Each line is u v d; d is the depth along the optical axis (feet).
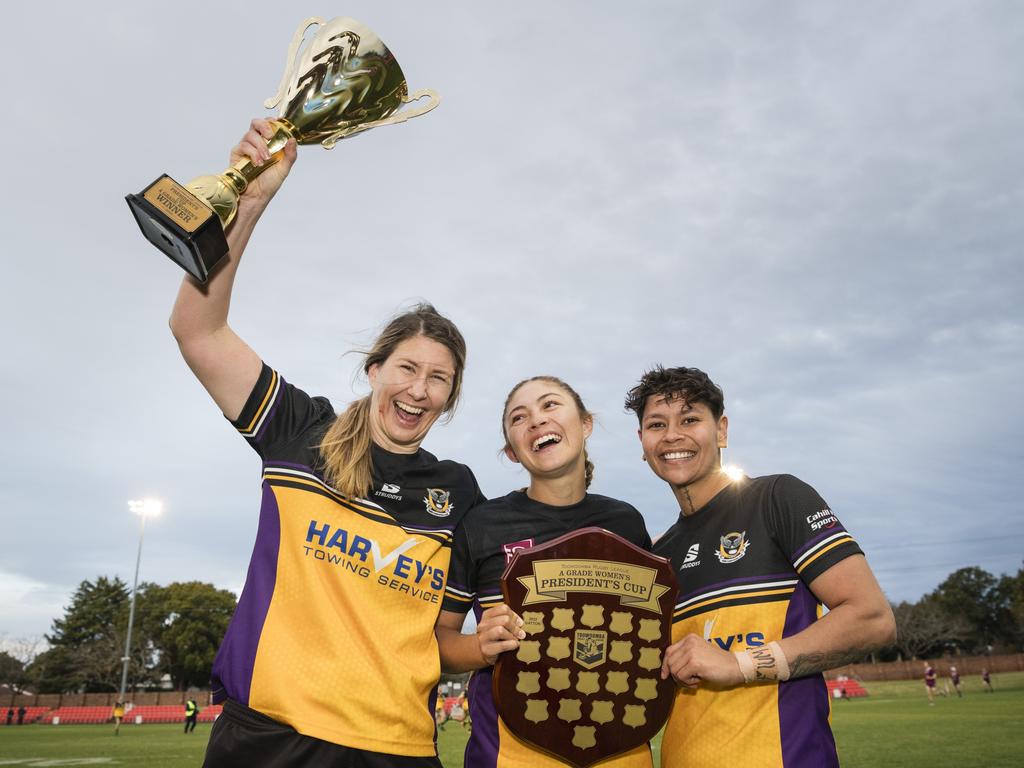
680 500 11.70
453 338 10.78
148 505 159.02
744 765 9.20
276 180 8.79
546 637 9.72
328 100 8.80
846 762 37.86
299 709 7.92
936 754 40.45
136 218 7.61
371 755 8.02
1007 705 90.02
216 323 8.98
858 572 9.26
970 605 236.02
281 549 8.83
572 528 11.14
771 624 9.80
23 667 236.43
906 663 192.85
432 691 9.05
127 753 61.93
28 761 54.60
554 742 9.68
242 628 8.51
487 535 10.95
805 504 9.99
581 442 11.54
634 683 9.71
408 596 9.04
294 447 9.36
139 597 221.66
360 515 9.20
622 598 9.82
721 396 11.85
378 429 10.12
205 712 165.27
